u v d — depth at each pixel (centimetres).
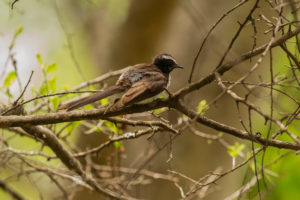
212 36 1223
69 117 795
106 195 1016
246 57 738
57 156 974
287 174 1375
